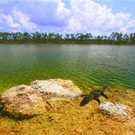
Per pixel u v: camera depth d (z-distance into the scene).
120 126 14.37
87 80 30.31
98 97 18.42
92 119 15.27
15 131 13.73
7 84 27.09
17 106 15.63
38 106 16.03
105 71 40.03
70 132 13.58
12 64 51.03
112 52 113.94
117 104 17.28
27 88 18.22
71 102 18.33
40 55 85.31
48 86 19.83
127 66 49.50
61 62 57.34
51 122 14.80
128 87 26.23
